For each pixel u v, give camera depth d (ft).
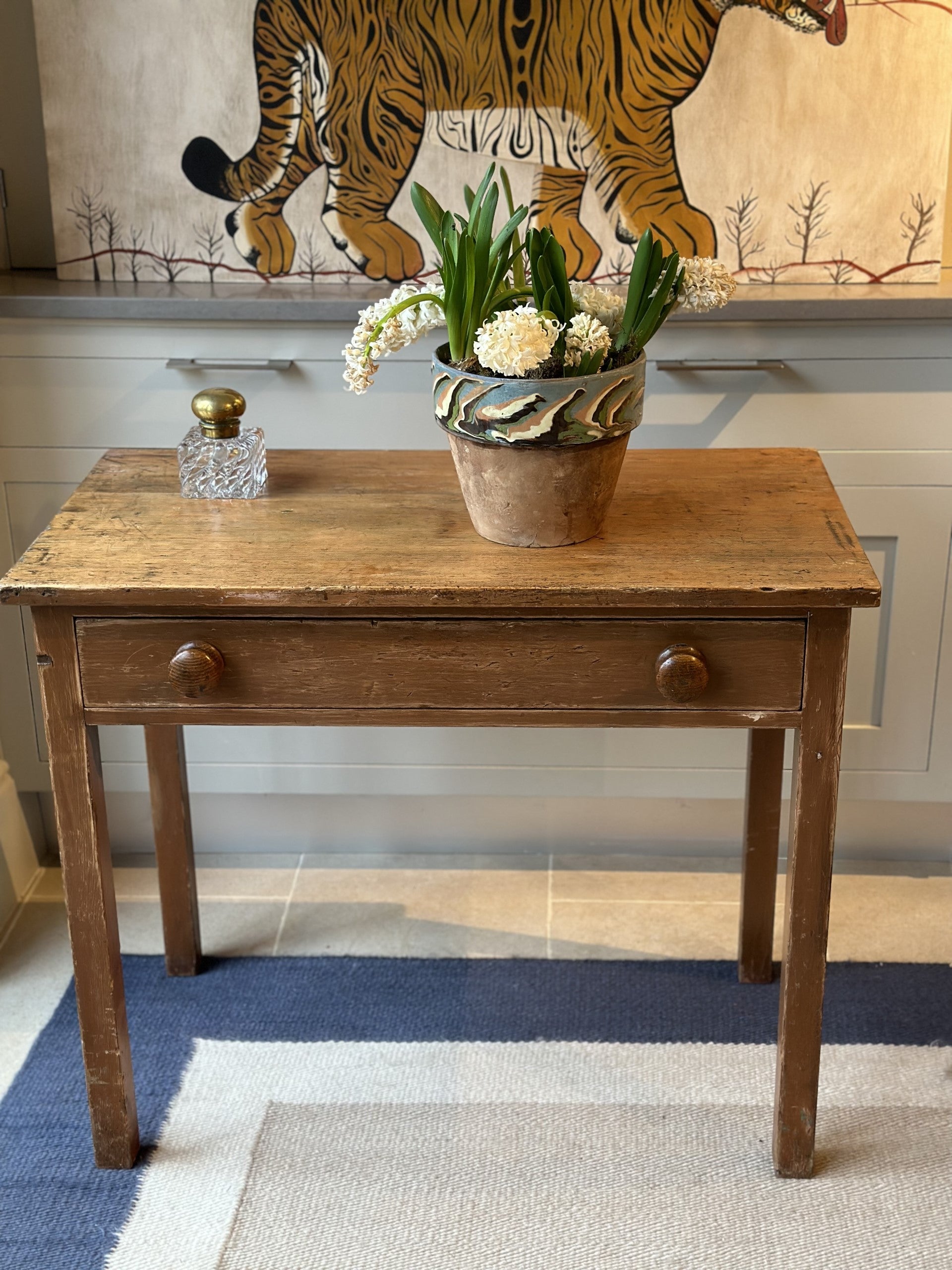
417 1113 5.99
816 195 7.10
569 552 5.00
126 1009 6.45
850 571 4.76
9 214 7.70
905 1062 6.28
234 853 8.15
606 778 7.58
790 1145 5.55
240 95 7.05
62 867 5.22
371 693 4.97
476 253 4.70
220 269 7.36
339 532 5.22
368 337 5.07
